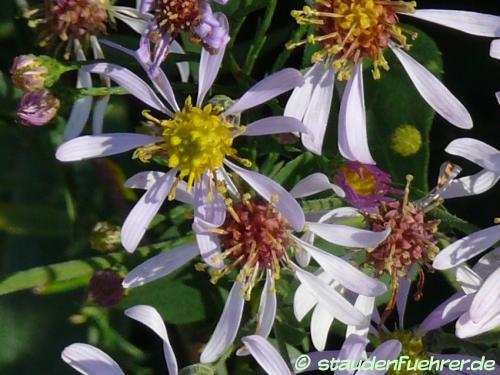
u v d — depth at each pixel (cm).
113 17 13
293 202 12
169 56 13
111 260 12
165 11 12
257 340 11
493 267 12
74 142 12
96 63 12
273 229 12
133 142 12
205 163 12
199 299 13
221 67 14
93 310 14
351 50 12
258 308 12
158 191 12
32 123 13
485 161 12
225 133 12
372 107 14
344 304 12
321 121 12
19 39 14
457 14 12
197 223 12
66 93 13
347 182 12
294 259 12
